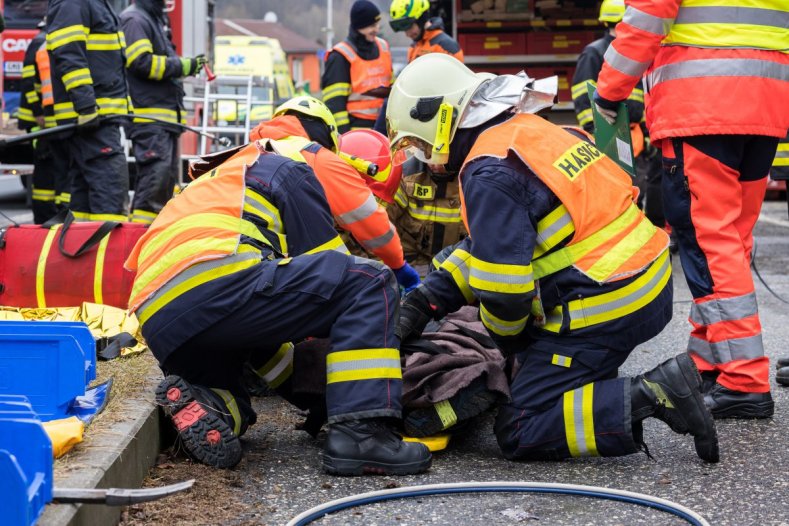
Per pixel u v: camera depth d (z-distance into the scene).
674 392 3.79
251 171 3.97
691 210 4.60
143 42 8.74
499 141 3.81
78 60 7.88
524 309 3.74
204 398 3.82
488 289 3.71
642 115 9.44
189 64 8.92
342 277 3.77
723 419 4.57
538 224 3.79
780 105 4.54
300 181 3.97
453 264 4.01
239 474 3.81
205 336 3.75
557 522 3.34
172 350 3.78
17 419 2.65
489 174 3.73
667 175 4.67
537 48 12.96
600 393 3.83
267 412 4.74
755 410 4.53
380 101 9.65
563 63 12.94
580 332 3.84
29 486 2.51
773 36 4.49
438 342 4.35
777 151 5.43
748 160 4.67
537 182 3.77
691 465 3.92
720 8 4.47
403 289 4.85
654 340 6.39
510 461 4.02
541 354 3.91
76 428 3.30
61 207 8.98
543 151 3.80
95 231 5.49
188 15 14.19
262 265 3.74
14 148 11.23
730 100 4.45
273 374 4.18
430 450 4.06
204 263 3.72
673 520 3.35
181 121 9.19
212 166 4.23
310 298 3.72
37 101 9.83
